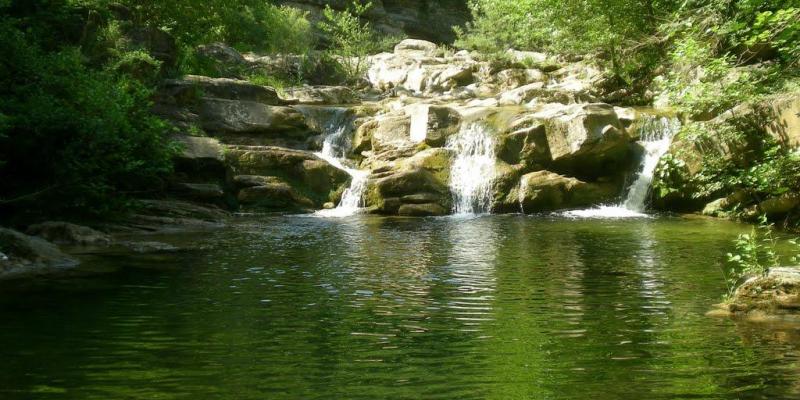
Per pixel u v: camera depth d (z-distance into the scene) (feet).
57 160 52.80
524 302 33.06
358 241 51.52
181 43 93.56
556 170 74.95
